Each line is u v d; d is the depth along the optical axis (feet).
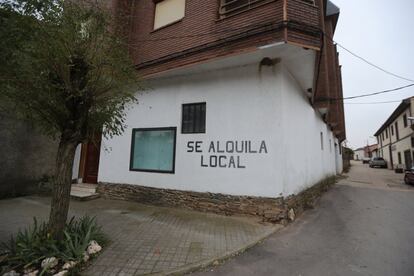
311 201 26.81
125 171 26.81
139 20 29.14
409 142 69.26
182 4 25.77
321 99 34.86
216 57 20.67
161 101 25.88
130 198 25.91
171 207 23.20
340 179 53.93
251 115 20.66
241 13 20.56
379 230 17.75
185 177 23.00
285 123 20.30
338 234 16.88
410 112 66.23
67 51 11.55
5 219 18.65
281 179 18.86
